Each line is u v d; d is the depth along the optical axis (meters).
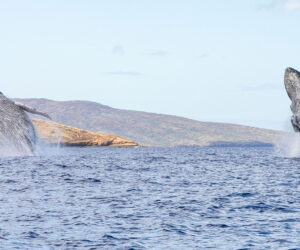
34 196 40.97
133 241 25.33
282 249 23.94
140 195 42.09
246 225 29.25
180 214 32.59
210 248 24.12
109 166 84.62
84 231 27.41
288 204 37.06
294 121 91.31
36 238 25.72
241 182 54.56
